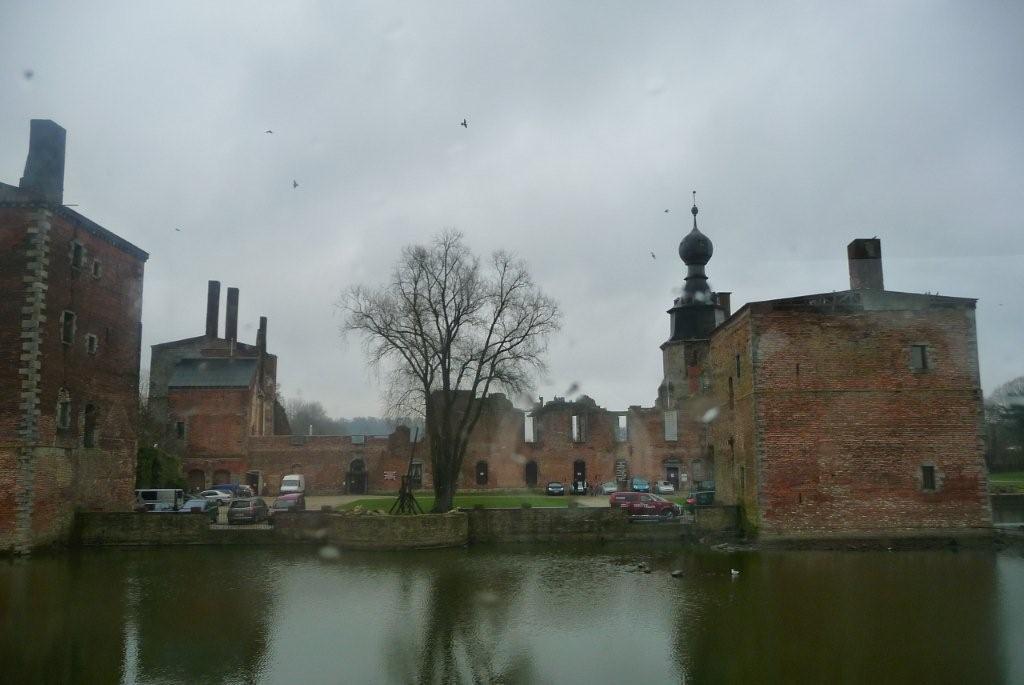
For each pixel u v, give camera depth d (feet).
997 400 190.19
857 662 56.24
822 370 110.22
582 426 214.48
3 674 54.70
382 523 112.57
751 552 103.76
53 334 105.50
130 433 127.75
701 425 207.72
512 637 64.13
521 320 134.21
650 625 67.21
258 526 126.31
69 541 110.32
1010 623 65.82
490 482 210.18
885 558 97.66
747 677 53.57
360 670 55.98
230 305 233.35
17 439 99.71
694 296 194.59
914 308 111.04
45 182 107.14
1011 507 141.18
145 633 65.26
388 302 132.67
